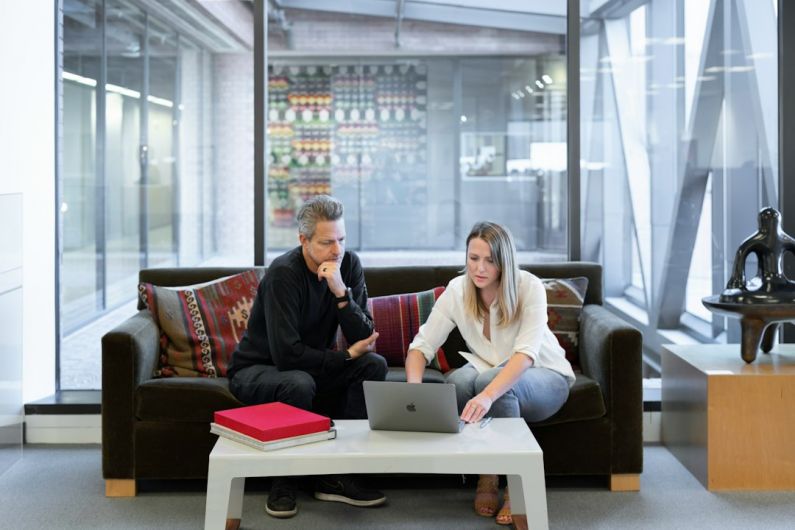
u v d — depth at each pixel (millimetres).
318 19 5652
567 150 4855
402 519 3285
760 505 3400
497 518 3227
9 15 4199
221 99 5082
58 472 3908
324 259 3389
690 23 4805
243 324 3975
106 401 3520
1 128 4098
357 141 5699
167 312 3891
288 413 2840
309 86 5668
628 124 4883
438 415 2787
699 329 4895
